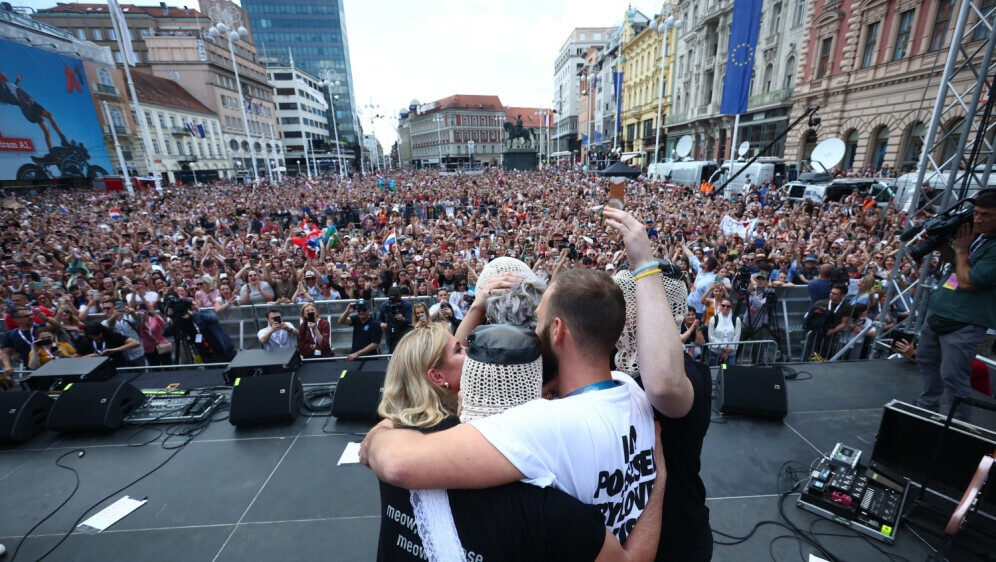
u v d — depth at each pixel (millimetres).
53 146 34500
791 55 26828
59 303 6820
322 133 99625
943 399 4301
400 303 6332
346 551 2877
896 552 2713
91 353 6082
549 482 796
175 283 8609
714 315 6340
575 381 1000
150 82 50469
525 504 773
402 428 1015
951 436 2896
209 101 59125
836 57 22812
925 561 2637
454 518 812
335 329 7859
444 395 1166
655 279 1094
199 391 4891
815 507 3033
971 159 4766
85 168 37438
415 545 882
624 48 55500
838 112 22828
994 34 4480
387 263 9789
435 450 791
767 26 28750
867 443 3768
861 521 2873
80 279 8875
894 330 5504
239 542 2973
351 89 107438
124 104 42844
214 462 3801
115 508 3293
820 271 7031
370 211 22703
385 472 820
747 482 3359
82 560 2881
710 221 14227
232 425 4301
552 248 10547
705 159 36875
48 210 24281
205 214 20953
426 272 8938
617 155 37156
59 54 35625
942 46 17297
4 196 28703
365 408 4219
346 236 16094
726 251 10141
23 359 6129
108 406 4203
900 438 3133
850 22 21641
